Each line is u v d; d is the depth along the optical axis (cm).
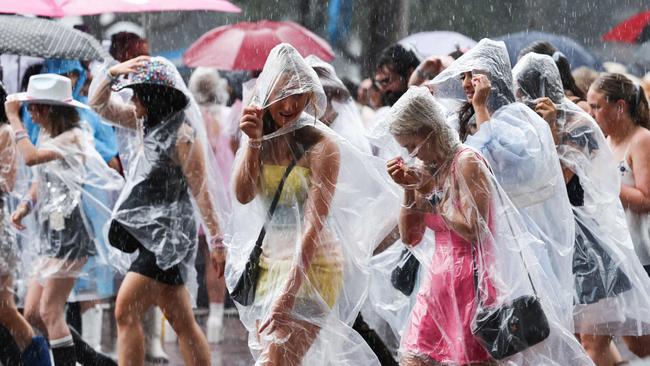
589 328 1334
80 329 1756
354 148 1172
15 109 1584
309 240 1133
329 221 1154
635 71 2866
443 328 1127
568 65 1535
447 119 1199
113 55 2075
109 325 2084
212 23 3656
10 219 1505
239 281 1177
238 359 1802
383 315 1354
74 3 2062
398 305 1345
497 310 1094
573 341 1123
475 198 1101
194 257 1416
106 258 1591
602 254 1320
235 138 2027
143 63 1409
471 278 1112
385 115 1270
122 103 1538
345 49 3466
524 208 1202
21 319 1493
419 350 1139
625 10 3672
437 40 2297
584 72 1741
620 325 1330
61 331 1542
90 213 1579
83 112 1811
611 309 1322
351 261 1168
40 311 1554
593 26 3703
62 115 1590
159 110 1403
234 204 1195
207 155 1423
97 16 3127
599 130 1337
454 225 1109
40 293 1575
